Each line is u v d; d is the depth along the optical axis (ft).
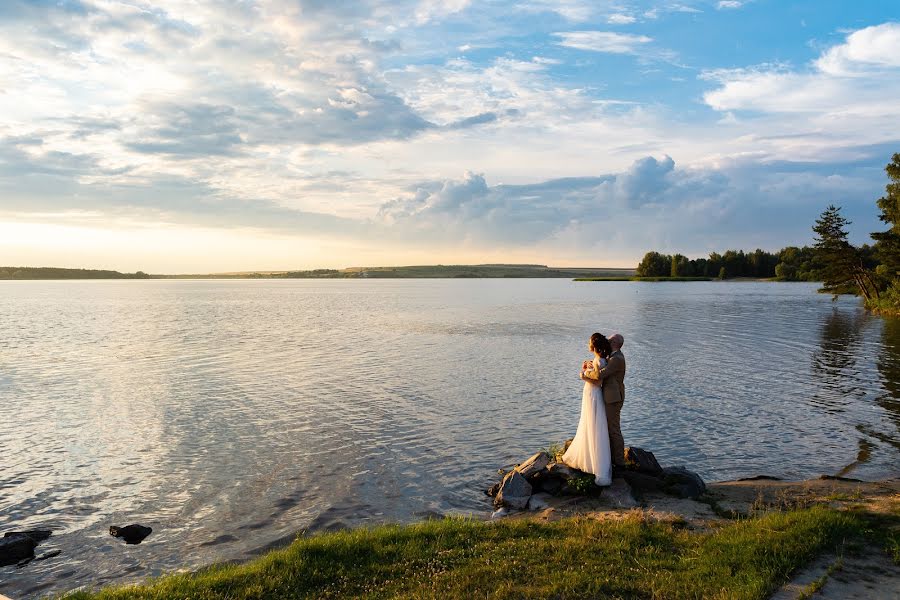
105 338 162.40
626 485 38.93
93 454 55.77
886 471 48.37
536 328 185.47
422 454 54.19
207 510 41.96
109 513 41.83
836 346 133.49
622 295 451.53
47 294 596.70
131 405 76.89
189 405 76.54
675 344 138.10
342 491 44.98
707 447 55.93
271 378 96.32
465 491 44.57
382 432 62.03
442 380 93.66
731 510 35.04
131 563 34.06
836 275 279.49
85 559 34.76
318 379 95.09
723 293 474.90
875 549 27.04
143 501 43.93
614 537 29.68
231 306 341.41
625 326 188.14
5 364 114.42
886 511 32.37
